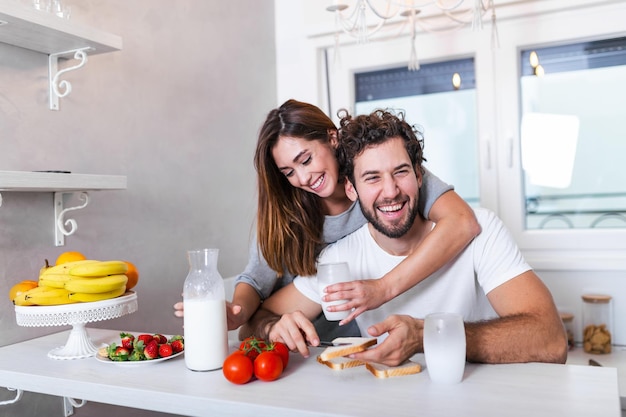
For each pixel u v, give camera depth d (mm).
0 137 1455
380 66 2725
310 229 1613
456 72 2643
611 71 2424
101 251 1735
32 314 1271
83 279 1275
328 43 2730
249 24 2576
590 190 2475
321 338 1794
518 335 1178
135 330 1859
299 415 916
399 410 902
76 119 1664
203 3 2238
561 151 2504
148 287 1918
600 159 2455
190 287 1162
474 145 2625
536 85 2529
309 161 1570
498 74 2537
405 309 1521
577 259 2449
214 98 2301
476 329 1178
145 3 1930
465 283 1468
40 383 1173
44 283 1308
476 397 952
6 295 1466
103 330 1578
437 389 1001
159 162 1984
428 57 2637
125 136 1839
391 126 1309
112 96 1791
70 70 1613
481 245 1442
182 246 2090
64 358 1298
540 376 1057
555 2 2402
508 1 2441
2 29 1349
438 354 1016
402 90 2738
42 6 1397
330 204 1656
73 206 1639
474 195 2637
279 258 1623
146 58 1933
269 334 1323
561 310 2490
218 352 1158
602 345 2293
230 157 2396
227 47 2402
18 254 1494
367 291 1251
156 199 1967
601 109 2445
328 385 1041
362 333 1591
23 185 1277
